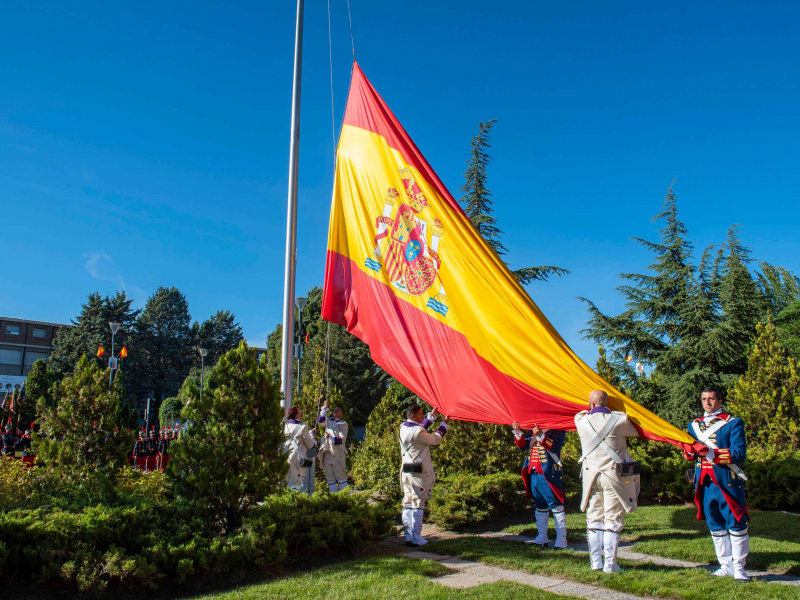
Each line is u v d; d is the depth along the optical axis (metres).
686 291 23.08
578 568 6.16
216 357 79.75
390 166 9.19
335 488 11.73
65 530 5.64
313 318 42.72
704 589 5.32
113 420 7.83
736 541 5.72
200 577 5.94
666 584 5.51
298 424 10.81
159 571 5.70
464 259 8.24
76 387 7.80
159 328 72.94
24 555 5.54
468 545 7.42
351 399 42.31
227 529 6.79
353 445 15.52
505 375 7.61
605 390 7.00
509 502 9.71
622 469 6.05
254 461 6.83
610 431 6.20
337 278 9.21
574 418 6.89
